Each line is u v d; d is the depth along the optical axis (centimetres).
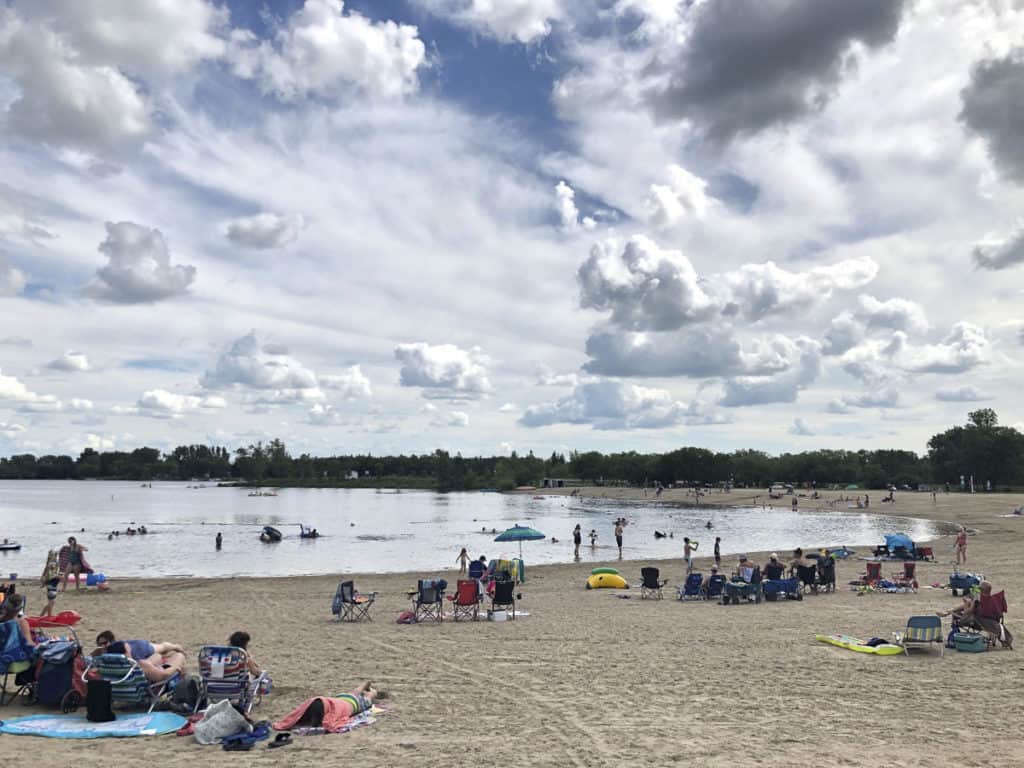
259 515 9012
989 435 14050
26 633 1077
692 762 818
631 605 2236
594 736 920
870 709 1050
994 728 957
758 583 2258
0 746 878
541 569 3509
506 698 1120
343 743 898
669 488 16788
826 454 17588
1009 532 5384
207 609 2205
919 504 9594
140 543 5406
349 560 4253
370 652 1501
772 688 1176
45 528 6900
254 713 1057
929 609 2086
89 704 980
